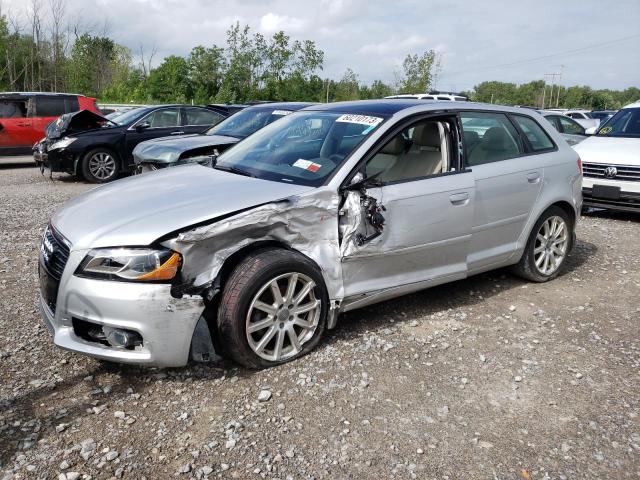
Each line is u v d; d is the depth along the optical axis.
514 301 4.85
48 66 31.00
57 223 3.52
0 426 2.91
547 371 3.65
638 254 6.45
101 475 2.58
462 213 4.30
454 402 3.26
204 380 3.40
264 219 3.36
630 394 3.39
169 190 3.76
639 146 8.16
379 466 2.70
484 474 2.67
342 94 46.69
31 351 3.72
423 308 4.61
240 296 3.30
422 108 4.33
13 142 13.73
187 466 2.64
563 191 5.18
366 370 3.57
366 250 3.77
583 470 2.71
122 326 3.09
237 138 8.27
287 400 3.21
